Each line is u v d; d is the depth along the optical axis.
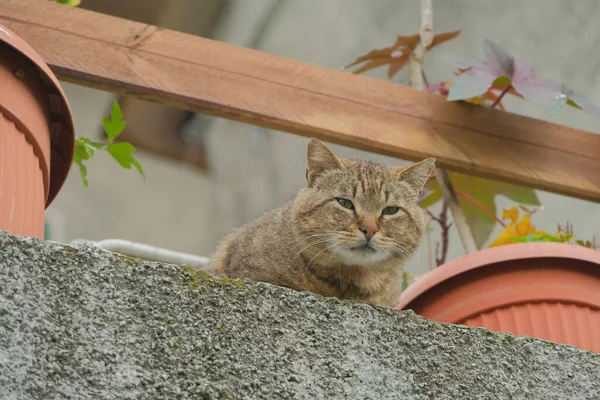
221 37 19.59
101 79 7.14
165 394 4.34
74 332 4.32
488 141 7.93
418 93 7.93
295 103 7.58
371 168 7.41
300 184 19.80
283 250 7.00
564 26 16.16
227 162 21.89
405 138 7.76
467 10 17.28
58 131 6.05
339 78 7.75
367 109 7.75
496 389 5.03
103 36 7.23
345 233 6.90
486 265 6.55
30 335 4.21
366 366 4.83
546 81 7.90
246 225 7.80
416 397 4.84
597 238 13.67
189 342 4.53
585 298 6.44
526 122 8.06
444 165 7.84
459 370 5.01
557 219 14.63
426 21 8.73
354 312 4.96
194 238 22.16
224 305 4.71
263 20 19.73
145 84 7.22
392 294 7.12
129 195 22.25
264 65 7.59
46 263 4.44
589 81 15.30
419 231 7.35
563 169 8.02
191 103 7.33
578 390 5.20
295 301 4.88
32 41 7.04
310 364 4.72
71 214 21.47
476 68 7.85
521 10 16.80
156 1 17.92
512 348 5.19
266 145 21.23
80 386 4.20
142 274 4.62
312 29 19.67
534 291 6.48
